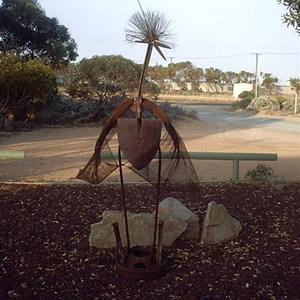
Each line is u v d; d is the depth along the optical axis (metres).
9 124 16.83
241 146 14.03
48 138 15.01
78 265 3.95
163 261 3.79
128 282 3.61
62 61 26.64
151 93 23.80
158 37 3.22
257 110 36.62
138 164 3.18
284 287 3.55
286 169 9.48
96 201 6.00
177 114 25.56
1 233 4.70
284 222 5.13
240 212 5.53
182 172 3.46
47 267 3.91
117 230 3.75
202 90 90.12
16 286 3.54
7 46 25.39
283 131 20.09
